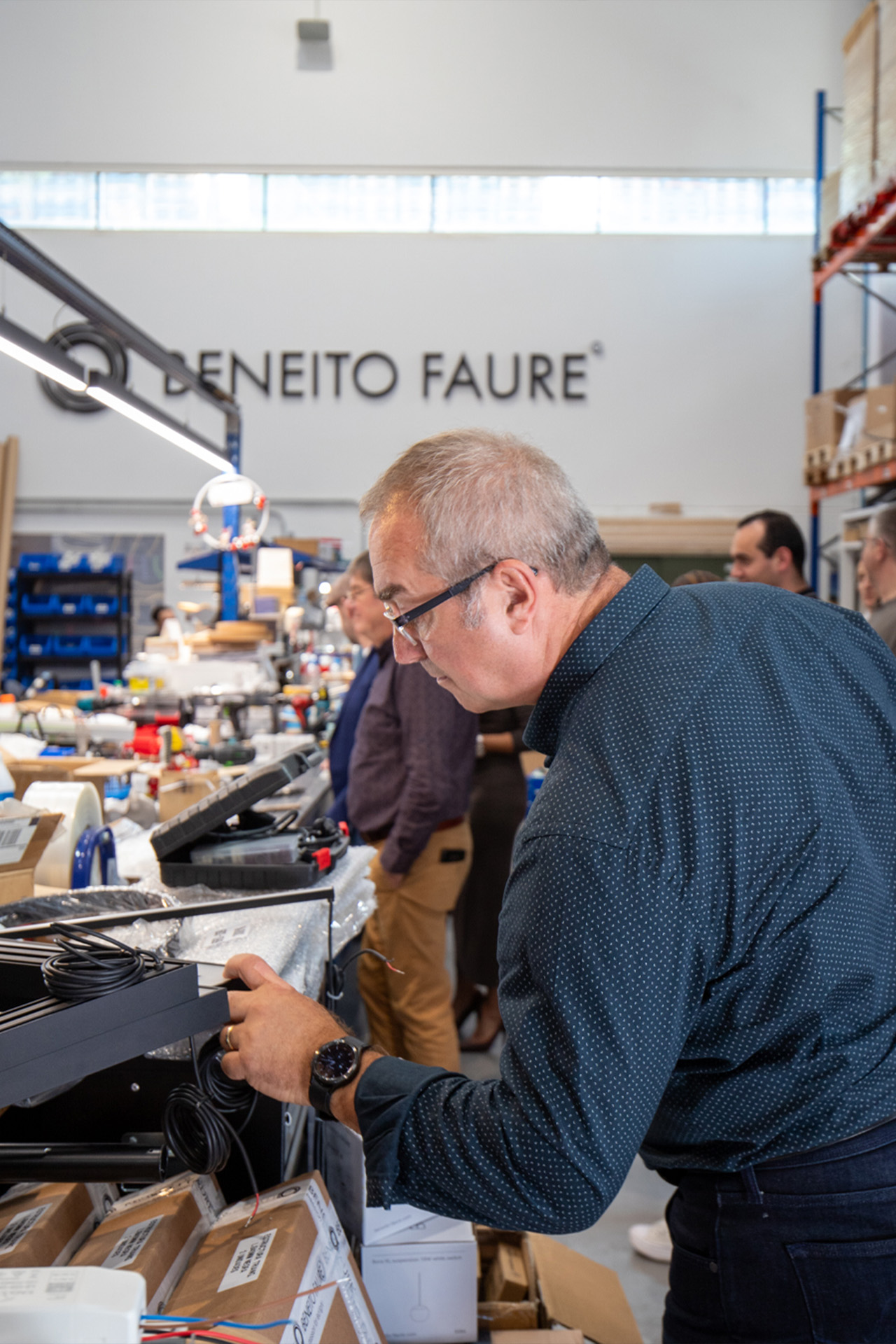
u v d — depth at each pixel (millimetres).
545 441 8055
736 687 801
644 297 8039
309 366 8031
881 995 830
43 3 7832
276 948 1079
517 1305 1404
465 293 8031
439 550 816
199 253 8000
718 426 8062
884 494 5594
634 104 7969
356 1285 966
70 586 8086
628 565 7691
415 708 2268
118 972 754
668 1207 963
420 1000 2371
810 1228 821
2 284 7824
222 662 4043
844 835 791
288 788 2584
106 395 3023
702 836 729
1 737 2400
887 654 934
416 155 7945
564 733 812
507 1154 700
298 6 7871
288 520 8078
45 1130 1010
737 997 775
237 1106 937
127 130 7895
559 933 701
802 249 8031
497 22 7922
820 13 7926
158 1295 811
